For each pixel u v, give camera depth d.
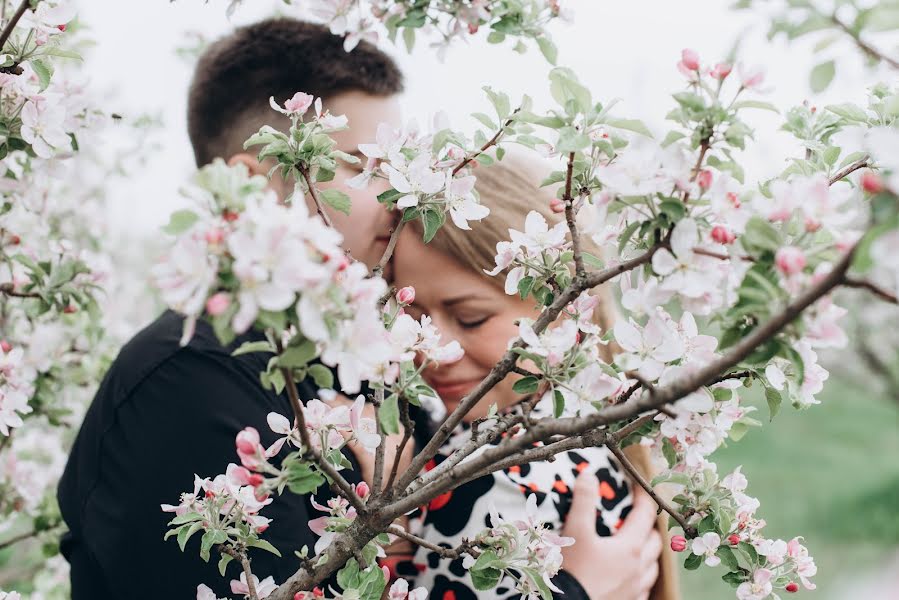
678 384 0.87
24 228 2.01
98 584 1.66
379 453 1.13
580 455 1.80
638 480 1.24
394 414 1.03
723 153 0.98
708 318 1.00
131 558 1.46
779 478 10.16
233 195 0.83
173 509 1.21
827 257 0.88
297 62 1.77
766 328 0.82
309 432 1.12
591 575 1.64
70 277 1.94
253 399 1.55
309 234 0.82
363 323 0.85
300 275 0.79
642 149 0.98
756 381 1.14
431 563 1.62
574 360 1.09
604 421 0.92
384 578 1.14
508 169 1.82
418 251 1.76
